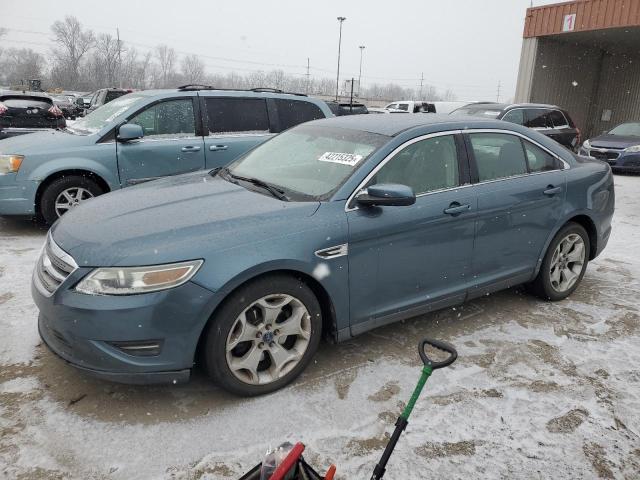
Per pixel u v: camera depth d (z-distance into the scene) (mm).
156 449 2389
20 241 5305
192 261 2504
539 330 3713
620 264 5289
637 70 19203
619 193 9594
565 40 17750
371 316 3129
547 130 11383
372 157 3152
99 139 5625
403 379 3021
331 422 2621
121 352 2486
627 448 2533
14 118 11156
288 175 3383
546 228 3922
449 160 3453
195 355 2684
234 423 2584
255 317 2732
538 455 2459
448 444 2500
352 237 2924
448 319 3844
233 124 6336
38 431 2471
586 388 3010
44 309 2605
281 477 1377
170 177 3863
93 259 2514
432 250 3295
